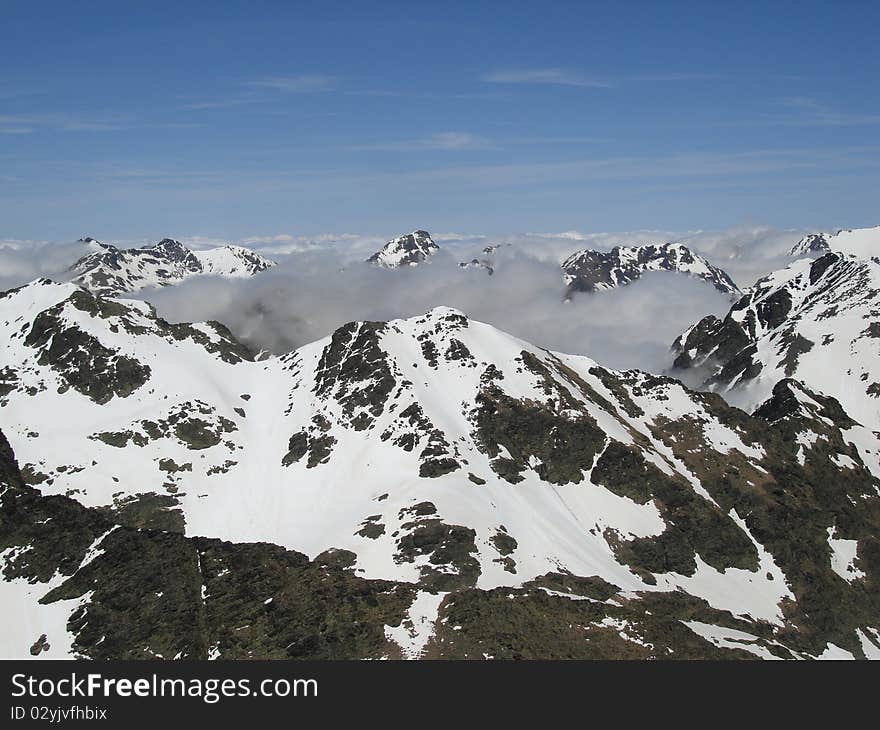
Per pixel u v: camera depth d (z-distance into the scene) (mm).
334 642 133000
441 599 150625
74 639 139000
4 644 140375
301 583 153250
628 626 148000
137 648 134125
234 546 171000
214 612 143250
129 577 155250
